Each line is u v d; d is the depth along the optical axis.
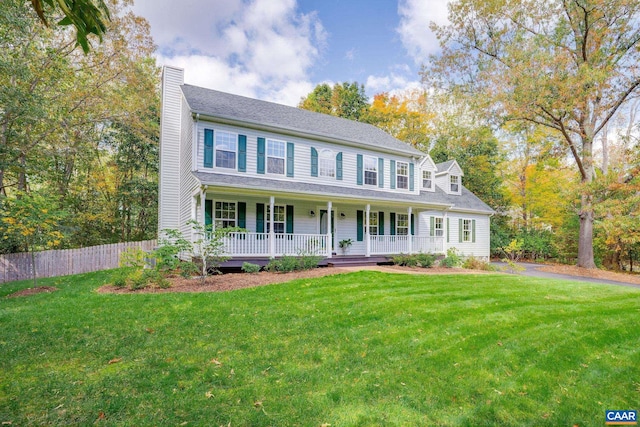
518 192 25.69
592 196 15.52
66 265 13.89
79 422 2.92
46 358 4.24
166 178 14.39
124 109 18.73
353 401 3.28
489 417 3.03
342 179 15.07
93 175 21.53
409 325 5.38
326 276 9.51
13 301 7.43
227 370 3.93
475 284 8.57
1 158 13.75
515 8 15.45
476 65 17.56
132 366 4.03
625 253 19.19
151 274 8.44
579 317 5.72
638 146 14.63
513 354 4.29
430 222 18.39
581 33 15.30
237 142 12.68
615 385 3.56
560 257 20.81
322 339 4.88
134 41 18.25
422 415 3.06
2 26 12.64
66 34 16.64
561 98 14.03
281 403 3.24
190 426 2.87
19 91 12.62
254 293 7.43
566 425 2.93
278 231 13.71
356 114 31.83
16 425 2.86
